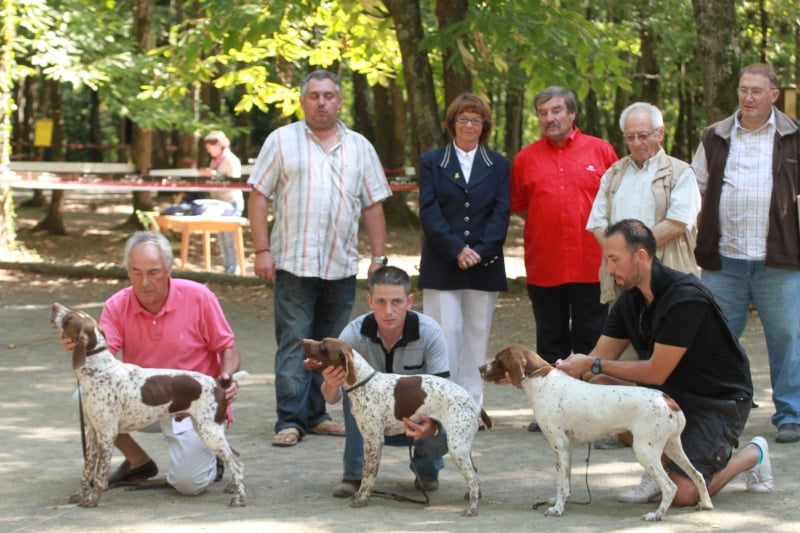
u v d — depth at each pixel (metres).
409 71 12.30
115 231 20.94
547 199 6.86
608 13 18.80
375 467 5.05
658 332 5.06
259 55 15.52
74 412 7.33
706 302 5.02
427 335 5.35
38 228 20.36
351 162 6.85
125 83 17.81
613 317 5.45
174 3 22.88
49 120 20.31
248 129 19.64
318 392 6.87
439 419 4.93
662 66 20.45
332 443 6.66
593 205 6.62
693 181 6.36
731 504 5.05
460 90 12.39
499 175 6.88
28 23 16.38
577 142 6.94
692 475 4.90
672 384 5.21
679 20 18.39
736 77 10.21
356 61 16.09
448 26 11.15
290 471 5.88
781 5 15.54
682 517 4.81
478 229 6.80
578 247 6.83
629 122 6.38
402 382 4.97
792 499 5.14
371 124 24.83
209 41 12.45
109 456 5.01
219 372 5.67
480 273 6.84
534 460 6.06
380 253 7.04
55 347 10.02
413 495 5.33
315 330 7.02
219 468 5.68
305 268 6.68
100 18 17.70
